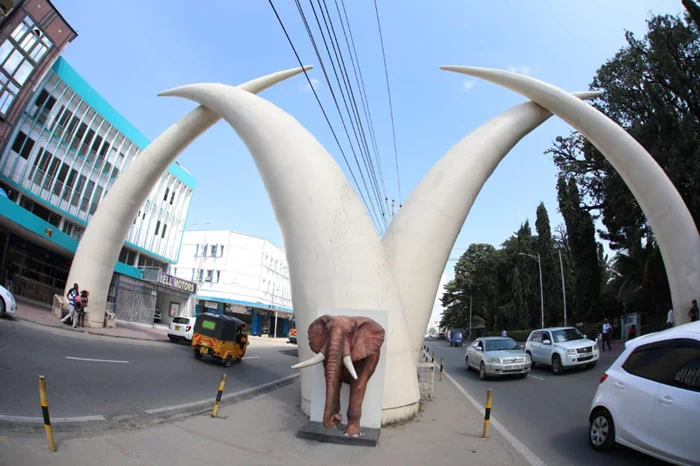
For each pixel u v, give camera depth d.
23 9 20.80
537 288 45.97
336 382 6.45
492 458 6.23
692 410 5.12
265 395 11.20
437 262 10.58
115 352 14.81
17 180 22.98
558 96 12.22
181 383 11.60
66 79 24.67
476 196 11.18
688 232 12.88
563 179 32.41
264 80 15.60
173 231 37.75
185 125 18.17
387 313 7.08
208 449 6.16
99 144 28.25
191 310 40.31
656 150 22.41
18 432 5.89
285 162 9.17
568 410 9.91
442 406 9.98
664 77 23.30
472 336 79.56
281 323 57.09
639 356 6.30
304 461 5.80
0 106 21.20
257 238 47.53
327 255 8.34
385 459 5.99
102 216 20.47
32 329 15.62
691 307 12.72
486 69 13.09
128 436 6.45
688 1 19.58
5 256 23.56
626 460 6.20
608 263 46.09
